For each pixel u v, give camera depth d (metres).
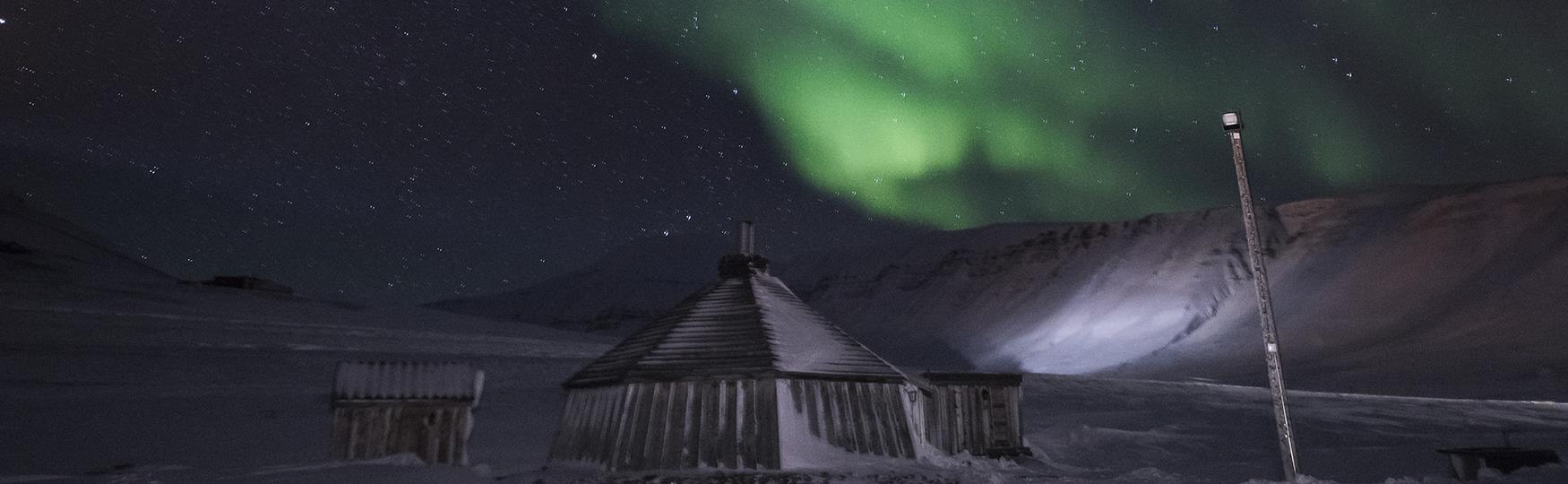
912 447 22.30
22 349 49.47
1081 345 113.25
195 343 57.66
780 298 24.70
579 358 68.19
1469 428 35.97
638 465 20.47
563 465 21.78
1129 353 104.12
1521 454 16.97
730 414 20.78
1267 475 19.67
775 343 21.98
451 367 20.38
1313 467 21.39
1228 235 129.62
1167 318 112.12
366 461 19.00
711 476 18.97
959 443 25.42
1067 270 140.25
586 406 22.72
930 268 162.62
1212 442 30.81
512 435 29.98
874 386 22.52
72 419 32.19
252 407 36.88
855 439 21.45
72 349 51.12
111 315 65.19
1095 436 31.56
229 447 26.19
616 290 193.62
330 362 56.28
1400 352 80.88
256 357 55.12
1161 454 27.97
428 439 19.52
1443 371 71.50
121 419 32.50
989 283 147.38
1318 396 51.28
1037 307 131.62
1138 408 43.94
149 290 80.19
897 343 134.88
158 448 25.72
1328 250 116.19
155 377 46.12
